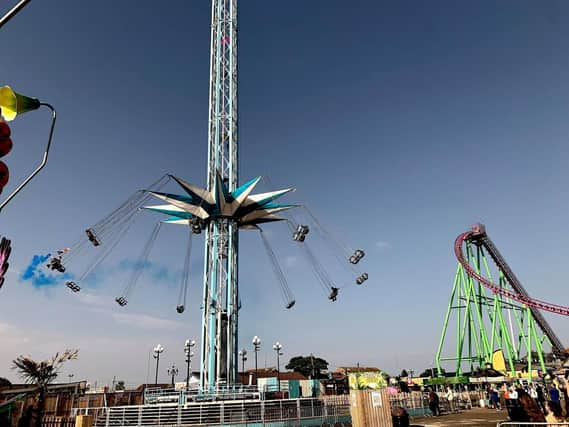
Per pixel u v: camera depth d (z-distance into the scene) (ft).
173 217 140.05
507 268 238.89
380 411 68.95
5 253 17.20
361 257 135.54
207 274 132.67
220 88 157.28
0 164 13.75
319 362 395.75
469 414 111.86
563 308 202.39
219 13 166.30
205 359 124.26
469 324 246.47
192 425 88.69
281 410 92.07
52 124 17.08
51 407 92.07
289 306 140.97
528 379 208.33
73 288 120.26
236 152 150.00
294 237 132.67
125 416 92.43
